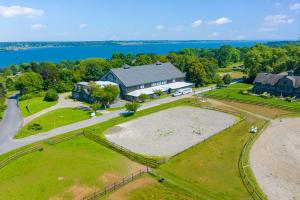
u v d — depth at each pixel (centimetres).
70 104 8594
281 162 4553
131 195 3666
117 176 4147
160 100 8925
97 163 4544
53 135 5828
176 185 3850
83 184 3916
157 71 10506
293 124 6425
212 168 4347
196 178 4056
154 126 6419
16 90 12112
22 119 7144
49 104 8656
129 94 8969
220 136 5656
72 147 5231
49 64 12419
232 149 5041
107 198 3597
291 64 11406
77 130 6100
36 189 3788
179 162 4556
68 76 11381
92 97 8425
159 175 4144
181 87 10338
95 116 7181
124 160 4691
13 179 4050
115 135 5875
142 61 13512
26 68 15575
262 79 9731
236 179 4022
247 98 8938
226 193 3672
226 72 15500
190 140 5553
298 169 4328
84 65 13988
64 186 3862
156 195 3659
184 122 6688
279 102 8369
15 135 5881
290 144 5275
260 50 14625
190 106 8162
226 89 10575
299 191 3744
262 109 7738
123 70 9612
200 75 11050
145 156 4762
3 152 4981
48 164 4512
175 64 13162
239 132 5897
